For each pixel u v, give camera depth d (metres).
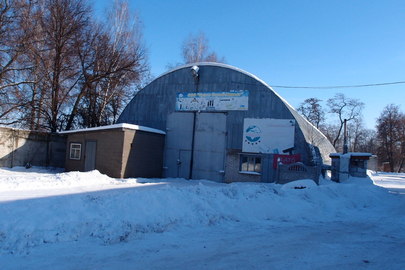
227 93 22.94
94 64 29.80
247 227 9.47
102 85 31.56
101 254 6.35
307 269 6.02
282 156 21.19
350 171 22.09
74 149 22.67
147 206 8.99
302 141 20.97
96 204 8.52
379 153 67.00
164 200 9.52
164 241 7.48
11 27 24.19
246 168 22.14
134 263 5.94
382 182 32.53
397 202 16.75
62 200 8.39
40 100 27.06
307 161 20.67
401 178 41.97
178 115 24.14
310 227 9.97
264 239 8.16
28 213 7.44
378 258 6.90
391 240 8.59
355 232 9.45
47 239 6.82
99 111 31.86
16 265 5.58
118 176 20.11
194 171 23.33
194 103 23.75
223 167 22.59
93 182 15.86
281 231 9.18
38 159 24.83
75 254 6.27
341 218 11.86
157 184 17.39
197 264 6.05
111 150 20.73
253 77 22.39
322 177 21.78
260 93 22.14
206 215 9.59
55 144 26.00
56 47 27.25
